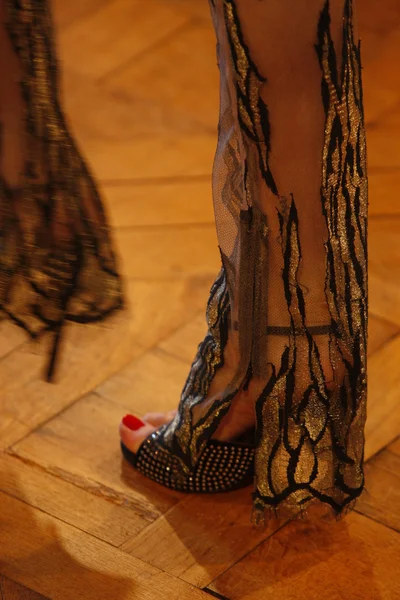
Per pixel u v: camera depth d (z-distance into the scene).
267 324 1.32
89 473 1.60
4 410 1.73
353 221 1.28
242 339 1.34
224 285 1.39
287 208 1.24
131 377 1.81
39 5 1.21
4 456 1.63
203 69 2.85
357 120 1.23
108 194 2.34
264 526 1.49
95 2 3.23
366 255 1.33
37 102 1.26
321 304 1.31
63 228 1.34
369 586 1.39
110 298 1.41
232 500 1.55
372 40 2.94
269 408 1.37
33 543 1.46
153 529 1.50
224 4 1.12
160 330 1.92
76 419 1.71
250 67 1.15
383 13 3.07
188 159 2.47
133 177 2.40
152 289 2.03
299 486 1.42
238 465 1.54
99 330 1.75
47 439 1.67
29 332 1.43
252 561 1.44
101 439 1.67
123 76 2.82
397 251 2.13
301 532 1.48
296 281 1.29
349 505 1.44
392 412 1.71
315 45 1.14
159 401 1.75
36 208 1.33
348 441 1.40
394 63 2.83
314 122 1.18
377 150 2.47
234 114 1.21
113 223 2.24
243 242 1.28
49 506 1.54
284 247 1.26
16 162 1.31
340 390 1.37
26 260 1.36
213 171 1.30
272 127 1.18
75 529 1.49
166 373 1.82
